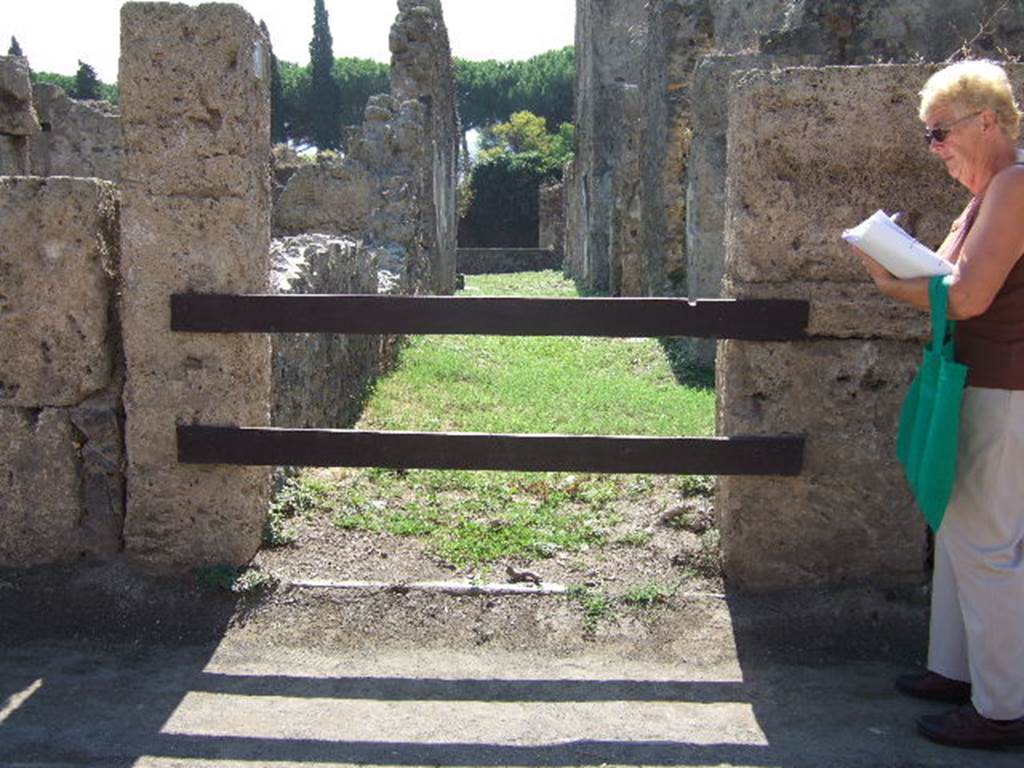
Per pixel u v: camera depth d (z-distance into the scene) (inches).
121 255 154.7
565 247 1067.9
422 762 116.3
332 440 152.6
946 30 319.6
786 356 152.4
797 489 154.3
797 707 129.5
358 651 144.3
